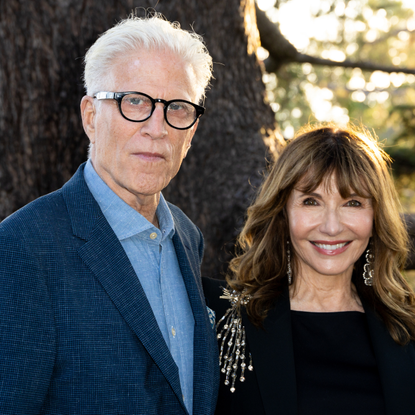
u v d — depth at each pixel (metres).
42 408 1.31
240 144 3.17
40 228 1.37
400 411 1.91
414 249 3.22
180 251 1.74
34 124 2.74
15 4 2.71
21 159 2.72
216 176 3.09
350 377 2.00
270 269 2.17
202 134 3.08
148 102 1.50
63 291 1.34
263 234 2.21
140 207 1.62
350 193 1.99
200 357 1.63
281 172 2.07
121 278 1.46
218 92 3.15
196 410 1.57
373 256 2.18
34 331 1.26
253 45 3.41
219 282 2.26
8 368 1.22
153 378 1.45
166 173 1.57
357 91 8.68
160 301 1.60
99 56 1.52
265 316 2.05
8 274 1.26
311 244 2.06
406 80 8.65
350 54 8.08
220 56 3.15
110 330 1.40
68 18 2.79
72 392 1.32
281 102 7.64
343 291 2.18
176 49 1.54
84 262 1.42
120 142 1.51
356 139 2.09
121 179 1.53
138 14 2.88
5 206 2.69
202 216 3.04
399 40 9.08
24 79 2.72
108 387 1.35
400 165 6.80
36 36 2.73
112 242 1.49
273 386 1.92
